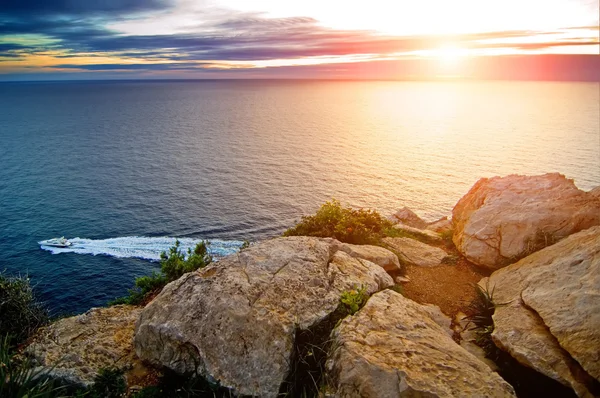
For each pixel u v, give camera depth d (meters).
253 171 118.31
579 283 6.49
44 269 52.81
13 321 8.06
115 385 6.02
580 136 174.88
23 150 148.38
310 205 84.38
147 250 59.50
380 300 6.82
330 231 11.81
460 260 10.49
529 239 9.45
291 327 6.10
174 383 6.14
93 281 50.12
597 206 9.38
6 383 5.41
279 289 6.84
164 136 191.88
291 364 5.78
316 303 6.68
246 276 7.14
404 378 4.90
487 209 10.96
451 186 100.62
